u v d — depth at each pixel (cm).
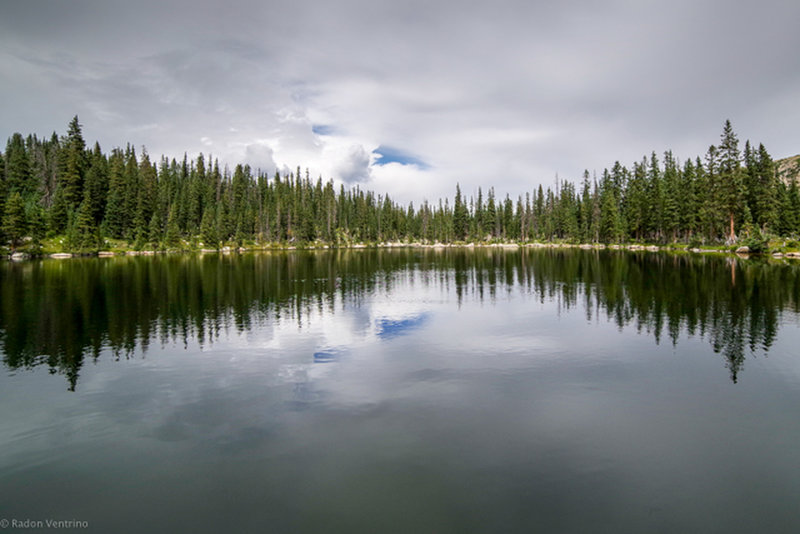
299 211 14950
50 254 8662
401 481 857
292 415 1186
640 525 727
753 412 1189
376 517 747
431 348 1892
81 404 1283
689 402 1262
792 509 773
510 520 735
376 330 2256
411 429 1089
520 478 866
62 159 10875
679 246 9525
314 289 3938
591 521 734
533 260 7625
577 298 3197
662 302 2914
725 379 1454
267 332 2217
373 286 4166
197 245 12275
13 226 8081
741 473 890
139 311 2797
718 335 2027
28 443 1048
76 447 1027
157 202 12512
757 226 8231
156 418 1179
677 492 823
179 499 818
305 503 791
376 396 1323
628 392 1344
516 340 2012
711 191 8875
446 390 1370
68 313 2716
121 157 13150
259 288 3991
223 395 1345
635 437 1044
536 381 1450
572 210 14500
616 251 10100
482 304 3042
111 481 884
